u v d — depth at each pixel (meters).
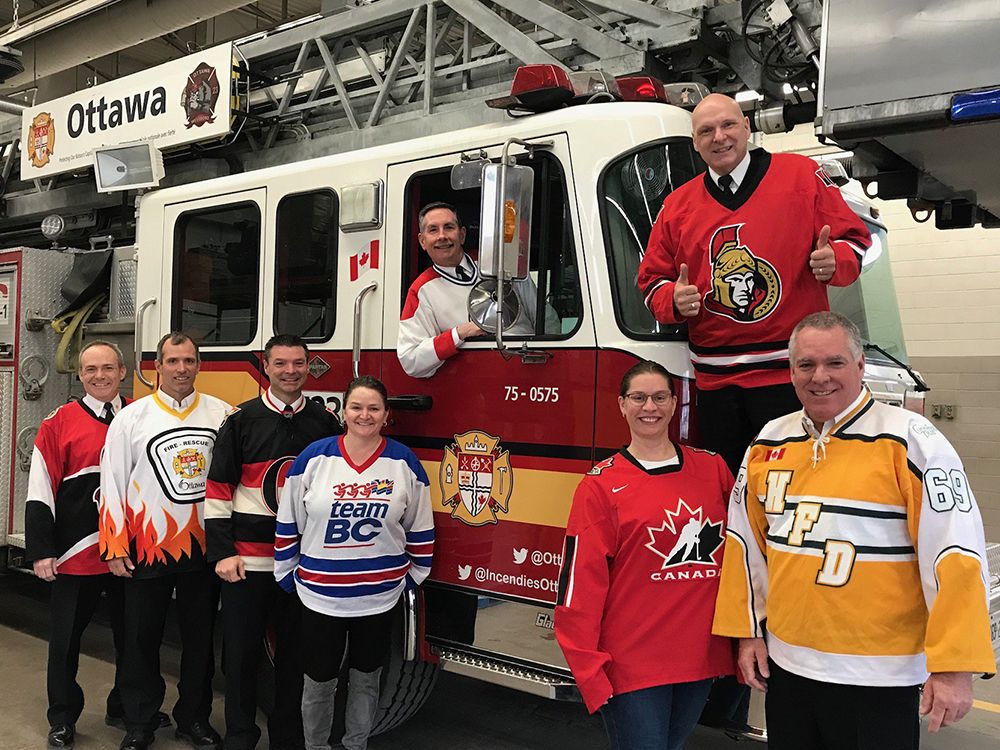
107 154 4.66
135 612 3.64
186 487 3.63
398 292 3.50
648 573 2.53
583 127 3.05
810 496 2.21
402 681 3.50
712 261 2.71
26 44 9.27
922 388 3.79
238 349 4.05
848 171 3.96
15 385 5.18
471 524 3.24
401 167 3.52
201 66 5.00
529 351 3.07
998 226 3.82
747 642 2.41
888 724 2.10
